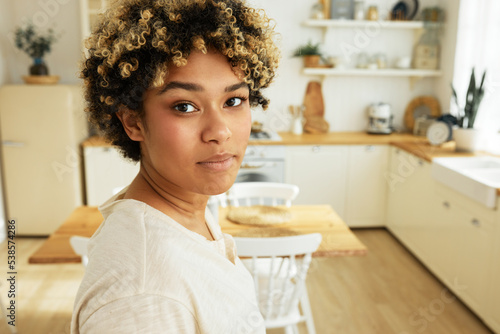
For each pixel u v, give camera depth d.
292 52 4.10
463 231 2.66
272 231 2.00
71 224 2.08
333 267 3.25
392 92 4.27
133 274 0.40
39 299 2.72
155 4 0.44
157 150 0.45
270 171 3.69
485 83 3.40
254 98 0.55
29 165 3.57
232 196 2.57
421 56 4.07
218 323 0.45
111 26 0.46
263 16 0.51
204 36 0.43
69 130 3.53
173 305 0.41
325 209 2.35
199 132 0.44
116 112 0.48
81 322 0.40
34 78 3.61
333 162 3.75
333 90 4.22
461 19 3.71
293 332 2.27
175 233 0.45
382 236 3.83
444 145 3.47
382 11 4.09
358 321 2.54
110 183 3.65
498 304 2.32
